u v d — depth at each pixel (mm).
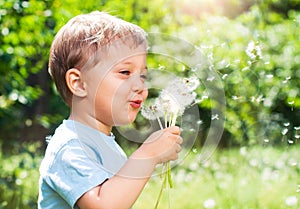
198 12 8297
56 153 1969
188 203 4770
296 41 8023
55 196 1991
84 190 1870
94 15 2062
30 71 7500
